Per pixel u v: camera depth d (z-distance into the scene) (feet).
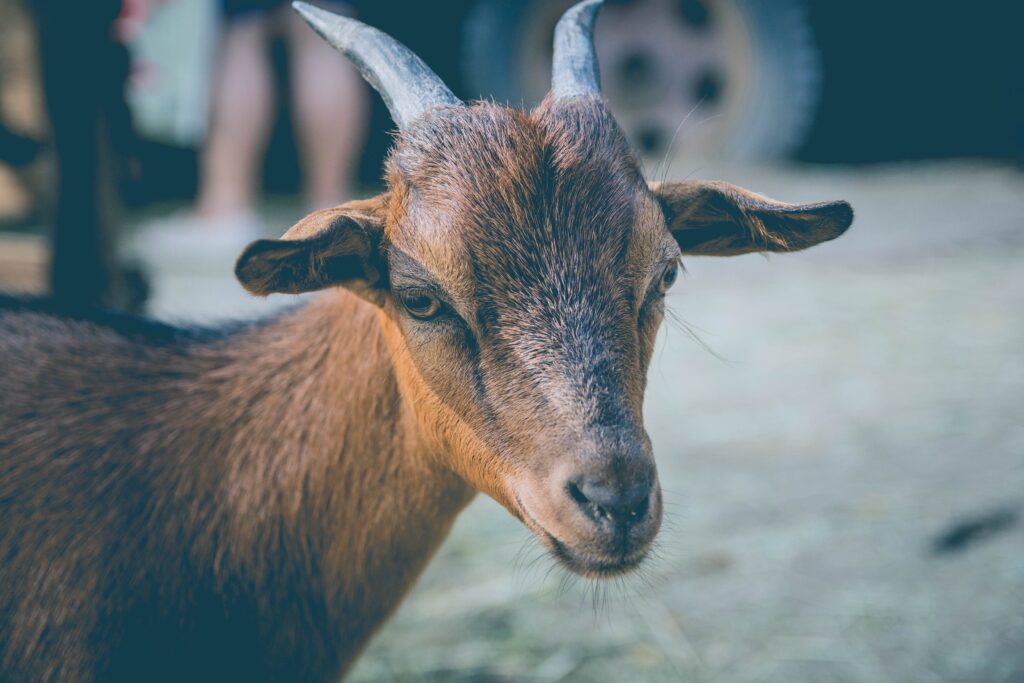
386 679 12.01
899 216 34.19
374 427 8.86
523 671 12.15
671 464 16.94
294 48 30.50
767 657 12.30
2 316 9.64
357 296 8.68
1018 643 12.30
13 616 8.55
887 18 44.42
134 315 10.23
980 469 16.39
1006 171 41.42
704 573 13.91
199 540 8.96
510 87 37.37
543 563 14.21
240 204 31.60
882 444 17.47
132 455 9.10
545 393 7.32
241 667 9.02
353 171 38.04
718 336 23.54
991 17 43.11
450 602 13.44
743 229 8.60
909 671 12.00
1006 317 24.07
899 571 13.76
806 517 15.15
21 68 26.96
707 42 38.58
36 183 28.86
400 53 8.28
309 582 9.11
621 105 39.14
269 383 9.27
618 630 12.85
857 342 22.79
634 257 7.75
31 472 8.88
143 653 8.71
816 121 46.16
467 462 7.98
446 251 7.61
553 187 7.67
